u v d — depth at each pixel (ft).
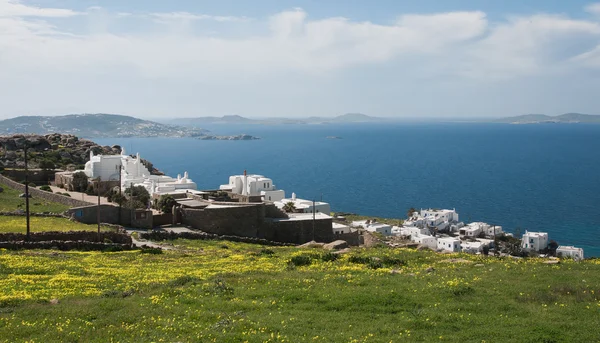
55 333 78.38
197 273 126.93
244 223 263.70
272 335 76.13
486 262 137.49
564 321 82.23
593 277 111.14
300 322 83.30
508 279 111.14
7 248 165.48
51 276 121.29
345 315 87.45
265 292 102.58
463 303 92.89
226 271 130.62
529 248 440.04
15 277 117.80
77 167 398.21
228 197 316.81
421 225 512.22
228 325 80.94
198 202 279.90
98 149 476.95
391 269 127.85
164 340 74.74
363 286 107.04
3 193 290.97
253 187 387.75
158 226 255.29
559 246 449.06
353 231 306.35
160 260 157.07
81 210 234.99
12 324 82.84
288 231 273.13
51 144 472.44
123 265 144.56
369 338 75.36
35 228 198.29
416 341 74.64
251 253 172.04
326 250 175.32
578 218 606.14
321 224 281.54
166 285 111.96
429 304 92.84
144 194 306.35
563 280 108.78
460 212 655.35
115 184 330.13
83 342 74.59
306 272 124.88
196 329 80.12
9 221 211.61
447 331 78.74
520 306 90.74
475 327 80.07
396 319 85.25
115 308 93.15
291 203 356.38
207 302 95.76
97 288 110.42
